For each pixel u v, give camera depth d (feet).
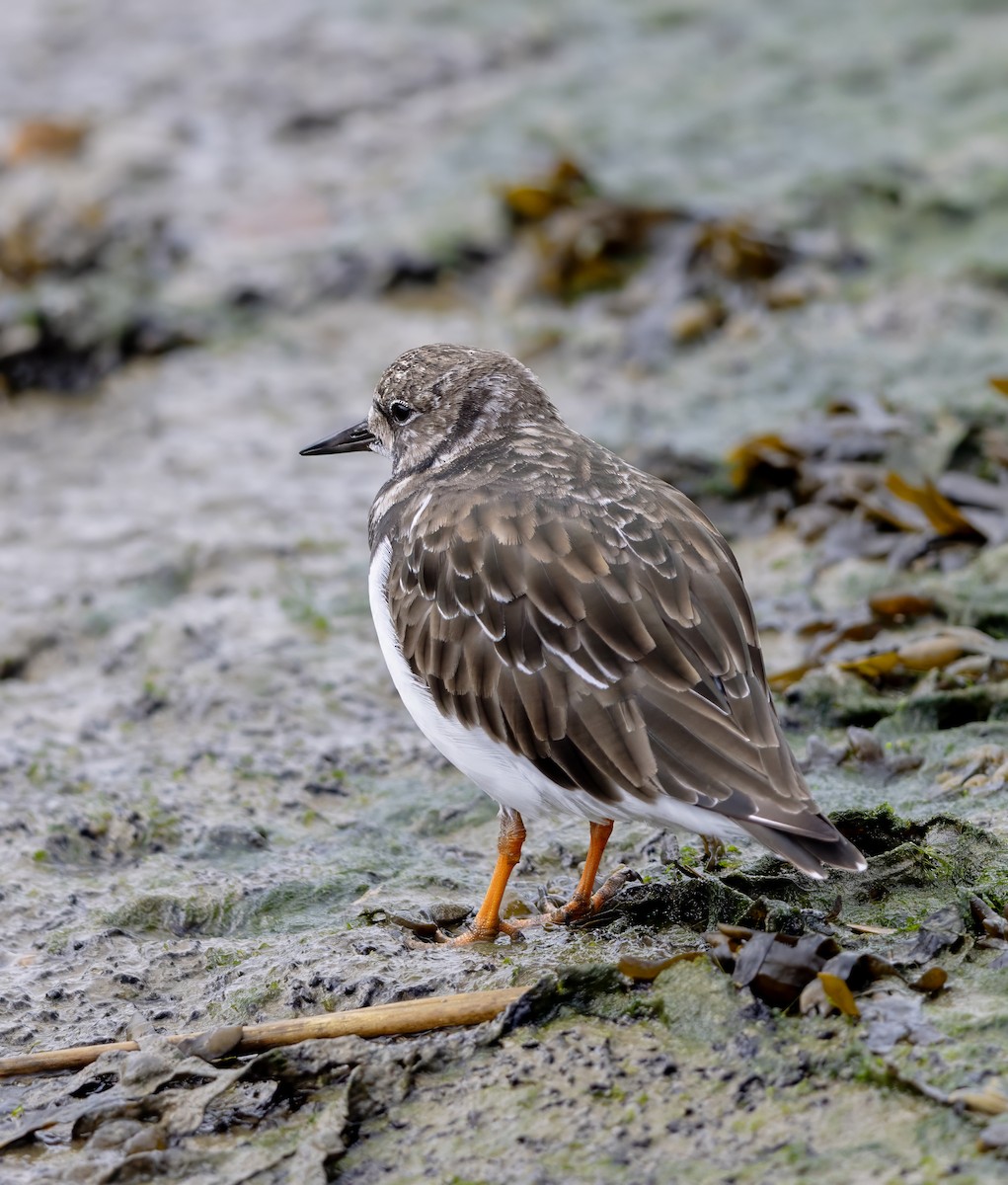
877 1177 21.22
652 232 61.00
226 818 34.35
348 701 38.88
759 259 57.77
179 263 64.13
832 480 43.91
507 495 28.76
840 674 36.14
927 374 50.37
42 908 31.48
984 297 54.60
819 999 24.30
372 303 61.05
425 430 33.01
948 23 77.25
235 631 42.14
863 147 66.59
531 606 27.37
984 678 35.53
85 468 52.65
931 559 41.06
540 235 60.75
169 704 38.96
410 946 28.89
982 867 28.55
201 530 47.62
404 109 75.15
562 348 56.24
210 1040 25.89
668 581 27.32
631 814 26.55
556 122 72.02
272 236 65.92
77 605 44.09
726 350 54.29
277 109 75.66
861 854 25.45
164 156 72.02
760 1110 22.90
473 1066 24.73
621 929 28.53
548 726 26.94
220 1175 23.43
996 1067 22.68
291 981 27.81
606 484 29.12
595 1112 23.41
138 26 85.66
